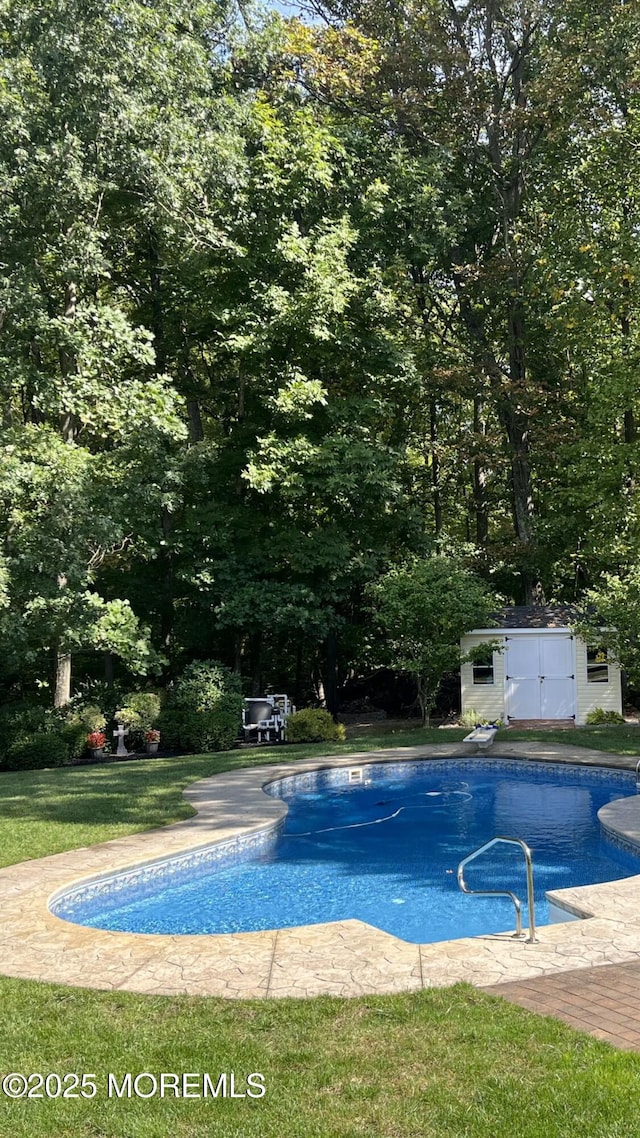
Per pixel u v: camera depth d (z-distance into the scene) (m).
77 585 19.55
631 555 23.19
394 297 26.69
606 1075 4.68
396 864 12.17
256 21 25.20
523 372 29.39
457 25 28.03
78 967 7.01
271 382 25.58
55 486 18.94
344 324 25.08
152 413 20.75
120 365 23.86
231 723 22.25
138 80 19.88
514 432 29.83
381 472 24.94
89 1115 4.56
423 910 10.02
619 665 22.33
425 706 25.36
